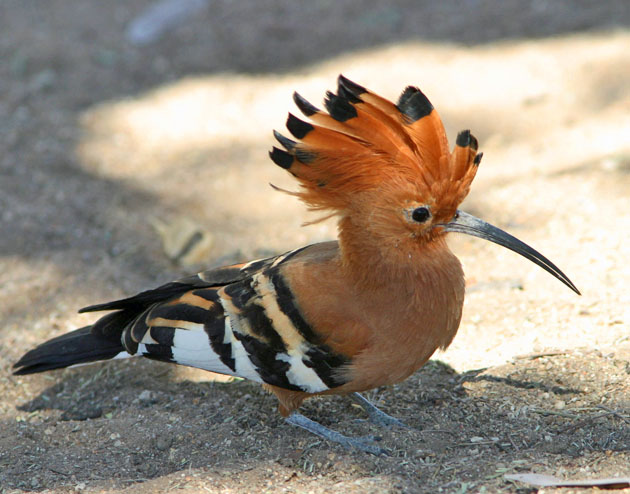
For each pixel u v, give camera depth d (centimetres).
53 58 1939
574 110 1659
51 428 947
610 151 1508
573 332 1012
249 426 919
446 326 851
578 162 1497
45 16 2139
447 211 834
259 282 872
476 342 1040
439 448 827
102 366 1079
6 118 1745
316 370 843
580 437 814
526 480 737
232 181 1582
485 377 948
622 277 1119
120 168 1622
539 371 936
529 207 1385
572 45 1836
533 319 1065
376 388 934
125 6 2183
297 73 1875
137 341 894
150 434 912
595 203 1348
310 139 814
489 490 734
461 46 1900
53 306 1225
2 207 1470
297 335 841
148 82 1892
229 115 1762
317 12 2092
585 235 1256
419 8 2084
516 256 1249
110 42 2022
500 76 1767
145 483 803
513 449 814
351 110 803
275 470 813
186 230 1388
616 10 1966
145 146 1689
